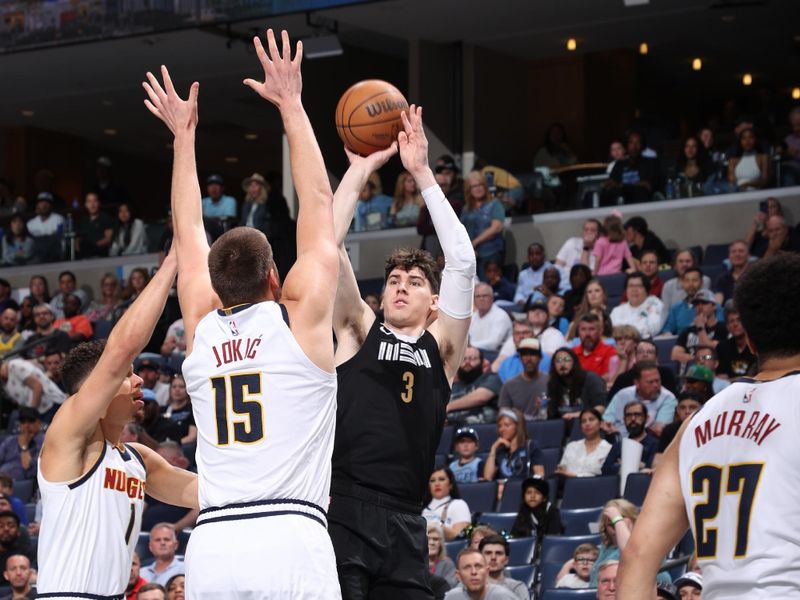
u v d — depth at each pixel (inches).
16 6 805.2
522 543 414.9
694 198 691.4
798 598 126.6
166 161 1254.3
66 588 199.5
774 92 997.8
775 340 136.6
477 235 688.4
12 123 1101.1
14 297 845.2
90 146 1176.2
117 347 193.3
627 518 363.3
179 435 542.9
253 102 1029.2
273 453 163.5
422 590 191.9
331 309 170.2
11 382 629.9
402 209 749.3
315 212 175.0
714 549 132.7
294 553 160.4
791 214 664.4
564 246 665.6
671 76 992.2
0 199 940.0
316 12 786.2
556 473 457.7
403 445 193.0
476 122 878.4
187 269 181.6
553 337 549.6
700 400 428.8
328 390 168.6
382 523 189.9
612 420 474.6
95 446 203.9
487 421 523.5
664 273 604.7
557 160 816.3
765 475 130.6
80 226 847.7
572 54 914.7
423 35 860.6
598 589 325.4
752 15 823.1
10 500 486.6
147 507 486.9
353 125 214.4
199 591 161.2
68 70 929.5
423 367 198.1
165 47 871.1
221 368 167.3
